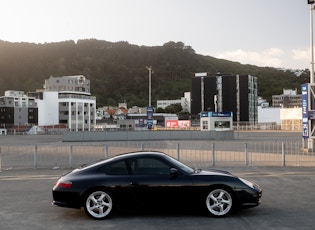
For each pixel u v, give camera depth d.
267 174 13.50
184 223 6.91
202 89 133.12
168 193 7.23
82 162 18.11
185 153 22.16
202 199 7.30
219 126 45.69
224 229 6.47
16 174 14.21
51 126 92.75
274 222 6.93
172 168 7.34
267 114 127.25
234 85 128.62
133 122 103.50
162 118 124.31
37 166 16.72
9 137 54.94
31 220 7.34
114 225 6.84
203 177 7.37
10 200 9.37
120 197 7.27
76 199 7.23
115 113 161.75
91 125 115.12
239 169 14.89
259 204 7.84
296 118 80.00
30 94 112.56
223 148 26.47
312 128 21.94
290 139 40.19
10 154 23.59
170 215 7.57
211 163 16.95
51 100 110.06
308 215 7.47
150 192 7.24
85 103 113.12
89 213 7.27
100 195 7.33
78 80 118.44
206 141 35.50
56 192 7.30
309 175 13.24
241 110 127.50
